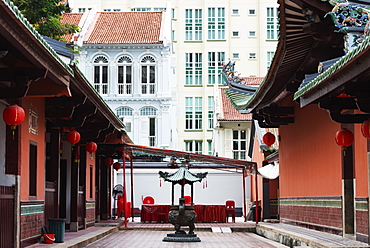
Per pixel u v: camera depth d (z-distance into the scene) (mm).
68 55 9742
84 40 36500
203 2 50281
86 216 18141
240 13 50719
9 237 9914
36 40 7258
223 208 24641
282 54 12148
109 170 25750
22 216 10672
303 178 16266
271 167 23125
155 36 37125
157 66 36719
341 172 12508
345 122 9625
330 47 11453
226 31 50031
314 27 10227
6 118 8805
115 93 36562
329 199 13508
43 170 12414
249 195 31047
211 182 31094
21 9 20656
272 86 14734
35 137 11727
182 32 50156
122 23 38656
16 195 10195
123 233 18984
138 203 30953
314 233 13875
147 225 22219
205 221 24516
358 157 11266
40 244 11656
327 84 8570
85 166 17625
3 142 10211
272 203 24312
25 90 8727
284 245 14531
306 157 15883
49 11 21047
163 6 50500
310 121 15336
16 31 6836
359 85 8359
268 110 17344
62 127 13844
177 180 17688
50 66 8516
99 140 17719
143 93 36750
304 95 9703
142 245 14609
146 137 36406
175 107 41281
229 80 19922
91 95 12555
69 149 16641
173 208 16562
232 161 21375
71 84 10859
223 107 39562
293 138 17625
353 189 12250
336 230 12945
